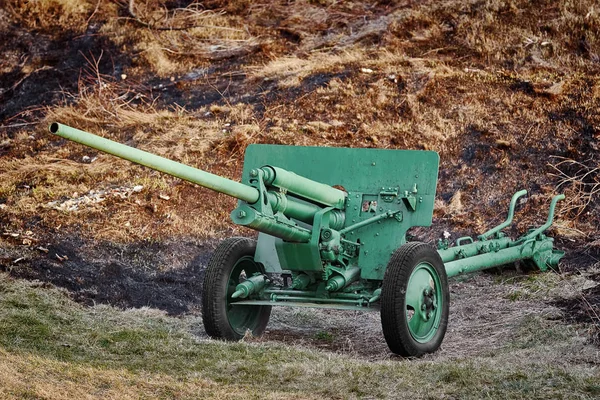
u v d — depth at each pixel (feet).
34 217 63.98
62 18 91.76
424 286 44.65
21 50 88.43
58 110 79.36
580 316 50.03
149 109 79.51
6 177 70.13
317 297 46.44
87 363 40.42
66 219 63.87
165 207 66.23
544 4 85.10
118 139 75.15
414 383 37.81
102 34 89.51
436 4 88.07
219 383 38.06
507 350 45.44
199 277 59.52
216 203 66.90
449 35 84.07
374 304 44.88
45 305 50.96
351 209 46.85
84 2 93.45
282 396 36.11
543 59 79.41
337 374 39.50
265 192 42.60
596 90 74.38
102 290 56.03
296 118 75.72
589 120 71.92
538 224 64.23
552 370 39.01
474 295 56.49
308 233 44.65
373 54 82.99
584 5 83.71
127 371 39.27
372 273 46.14
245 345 44.52
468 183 68.69
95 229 63.10
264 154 48.39
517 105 74.28
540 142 70.79
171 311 54.70
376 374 39.01
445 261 51.26
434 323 45.44
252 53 86.02
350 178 47.26
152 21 90.68
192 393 36.24
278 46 87.15
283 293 46.98
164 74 84.33
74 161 72.69
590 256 59.98
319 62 82.74
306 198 45.01
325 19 90.12
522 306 53.52
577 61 78.69
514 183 68.18
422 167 46.39
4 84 84.84
